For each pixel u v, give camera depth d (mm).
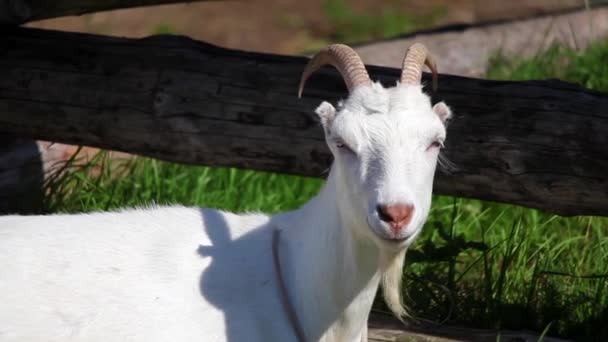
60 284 8648
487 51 18484
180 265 8875
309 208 8930
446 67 18000
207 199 13070
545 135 9719
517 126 9836
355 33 26734
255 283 8883
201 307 8719
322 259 8648
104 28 23797
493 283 11367
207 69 10688
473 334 10117
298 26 26891
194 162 10906
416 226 7738
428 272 11023
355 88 8234
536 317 10727
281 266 8938
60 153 13086
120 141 10969
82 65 10930
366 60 17484
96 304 8609
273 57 10773
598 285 11023
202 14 26438
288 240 9008
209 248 9008
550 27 18156
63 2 11023
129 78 10789
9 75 11062
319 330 8750
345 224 8391
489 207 13117
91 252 8852
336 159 8266
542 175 9734
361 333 8984
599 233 12102
